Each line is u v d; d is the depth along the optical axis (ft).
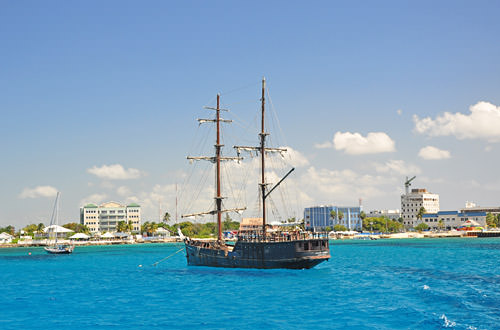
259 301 161.17
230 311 143.43
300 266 246.68
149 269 308.19
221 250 280.31
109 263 383.04
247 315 136.46
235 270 266.98
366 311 137.28
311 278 228.02
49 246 620.90
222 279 230.07
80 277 263.49
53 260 443.73
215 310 145.69
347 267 292.40
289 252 244.42
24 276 275.59
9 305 164.14
